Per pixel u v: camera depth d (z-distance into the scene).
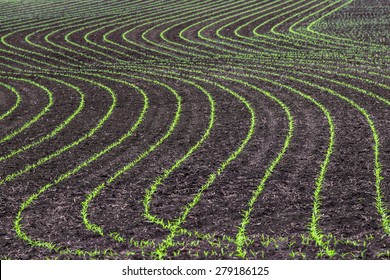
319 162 16.81
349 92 25.02
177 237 12.57
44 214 14.05
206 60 33.69
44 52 37.97
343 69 29.44
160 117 22.56
